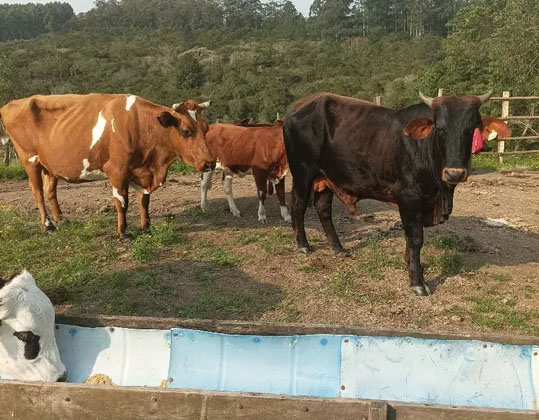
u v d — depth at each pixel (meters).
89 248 7.59
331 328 4.06
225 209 9.80
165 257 7.30
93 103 7.71
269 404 2.97
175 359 4.19
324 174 6.79
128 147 7.59
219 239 8.06
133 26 150.25
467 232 8.31
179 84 77.12
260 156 8.62
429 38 90.69
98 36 133.00
